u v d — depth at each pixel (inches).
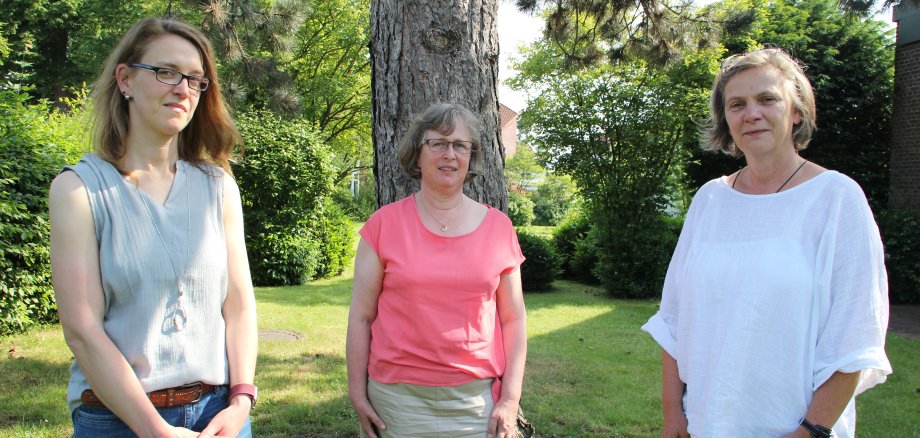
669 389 77.8
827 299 64.4
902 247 367.9
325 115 880.3
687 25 261.7
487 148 113.4
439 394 75.9
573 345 256.4
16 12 794.2
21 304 245.4
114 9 792.9
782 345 65.2
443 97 108.9
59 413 158.2
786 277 65.3
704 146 83.8
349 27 825.5
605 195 406.9
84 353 59.2
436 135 78.3
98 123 65.6
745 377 66.4
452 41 109.0
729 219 72.8
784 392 65.1
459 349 75.5
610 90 401.1
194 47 68.1
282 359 219.9
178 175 68.8
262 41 317.4
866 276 62.7
